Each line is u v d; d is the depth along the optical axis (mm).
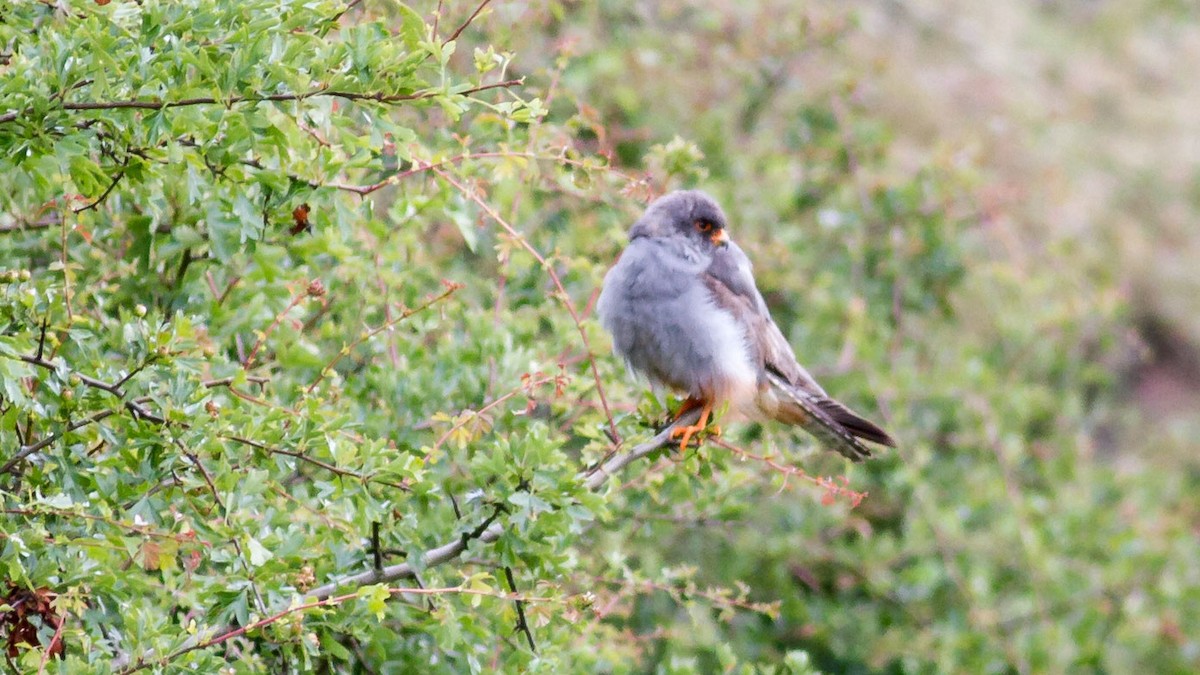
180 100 6312
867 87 17906
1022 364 17172
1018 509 15102
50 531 6844
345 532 7602
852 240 15750
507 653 9406
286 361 9031
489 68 6766
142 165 6715
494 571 9008
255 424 6934
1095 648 14758
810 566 15414
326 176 7113
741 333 10492
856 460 11125
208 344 8406
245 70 6227
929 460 15656
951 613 14758
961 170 15992
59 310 6953
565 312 11375
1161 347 31297
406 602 8430
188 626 6988
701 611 13672
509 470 7383
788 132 16578
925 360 16219
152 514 6723
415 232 10711
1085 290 18359
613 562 9969
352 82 6402
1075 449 16734
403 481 7215
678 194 10828
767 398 10961
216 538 6871
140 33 6363
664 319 10375
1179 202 33625
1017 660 14406
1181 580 15766
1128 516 16500
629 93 14375
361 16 9383
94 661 6582
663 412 9703
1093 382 18422
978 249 17125
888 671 15539
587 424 8719
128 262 9305
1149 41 38250
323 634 7371
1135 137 35406
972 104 28844
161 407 6637
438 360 9969
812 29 16453
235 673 7094
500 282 11188
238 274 9406
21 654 6375
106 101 6359
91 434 6816
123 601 6898
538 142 10312
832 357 15352
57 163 7137
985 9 33875
